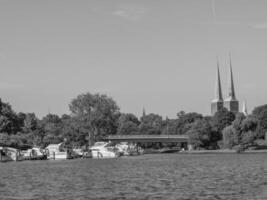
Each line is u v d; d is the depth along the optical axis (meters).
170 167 116.50
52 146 181.12
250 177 84.62
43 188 72.81
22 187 74.56
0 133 198.88
